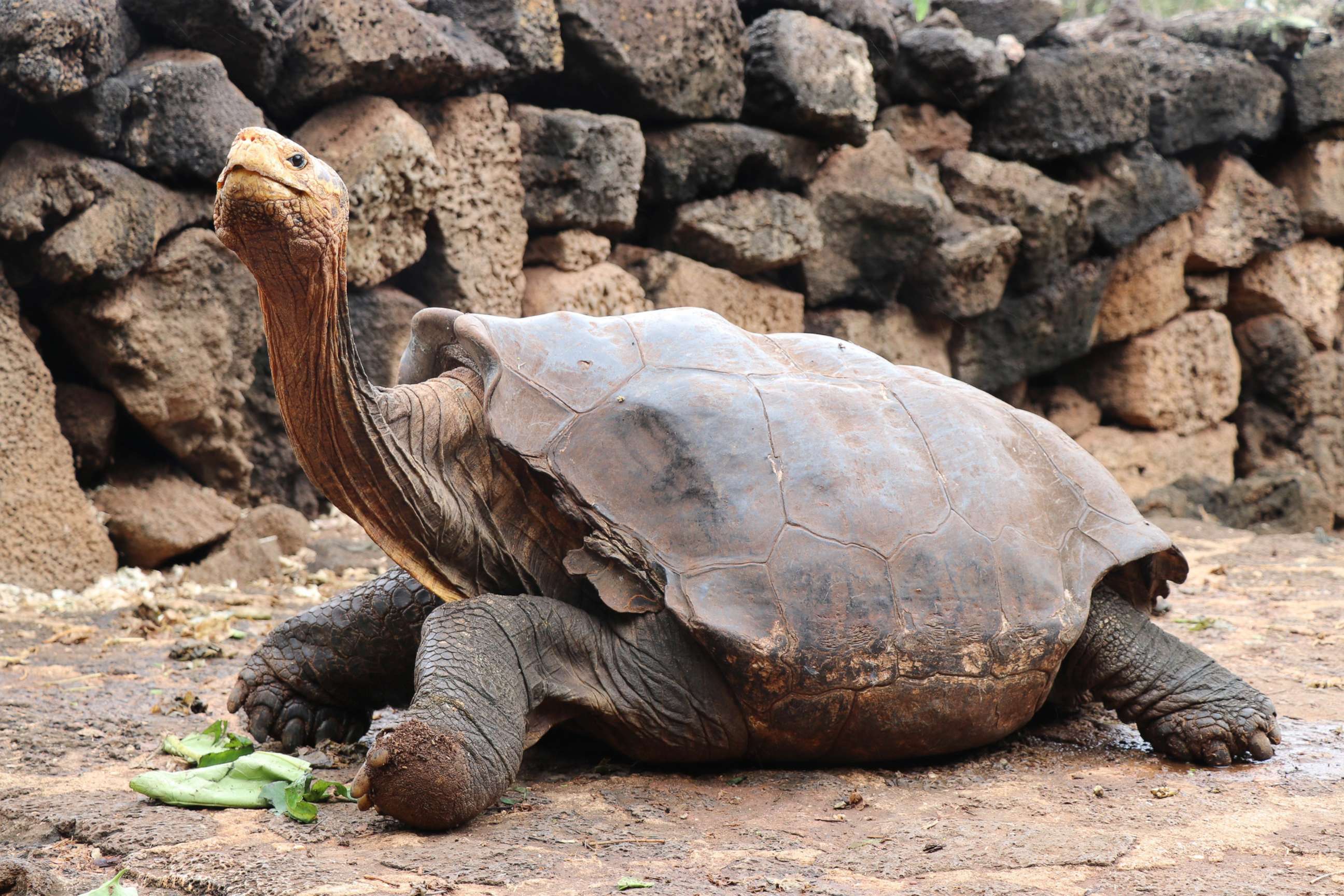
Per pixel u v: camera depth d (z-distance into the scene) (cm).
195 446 664
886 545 321
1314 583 669
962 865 254
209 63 627
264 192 262
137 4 624
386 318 691
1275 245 1077
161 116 615
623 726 317
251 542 654
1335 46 1085
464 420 334
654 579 313
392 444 313
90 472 642
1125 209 973
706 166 802
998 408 381
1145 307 1011
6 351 592
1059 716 397
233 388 668
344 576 654
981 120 955
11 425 589
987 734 337
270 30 655
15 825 289
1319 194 1093
